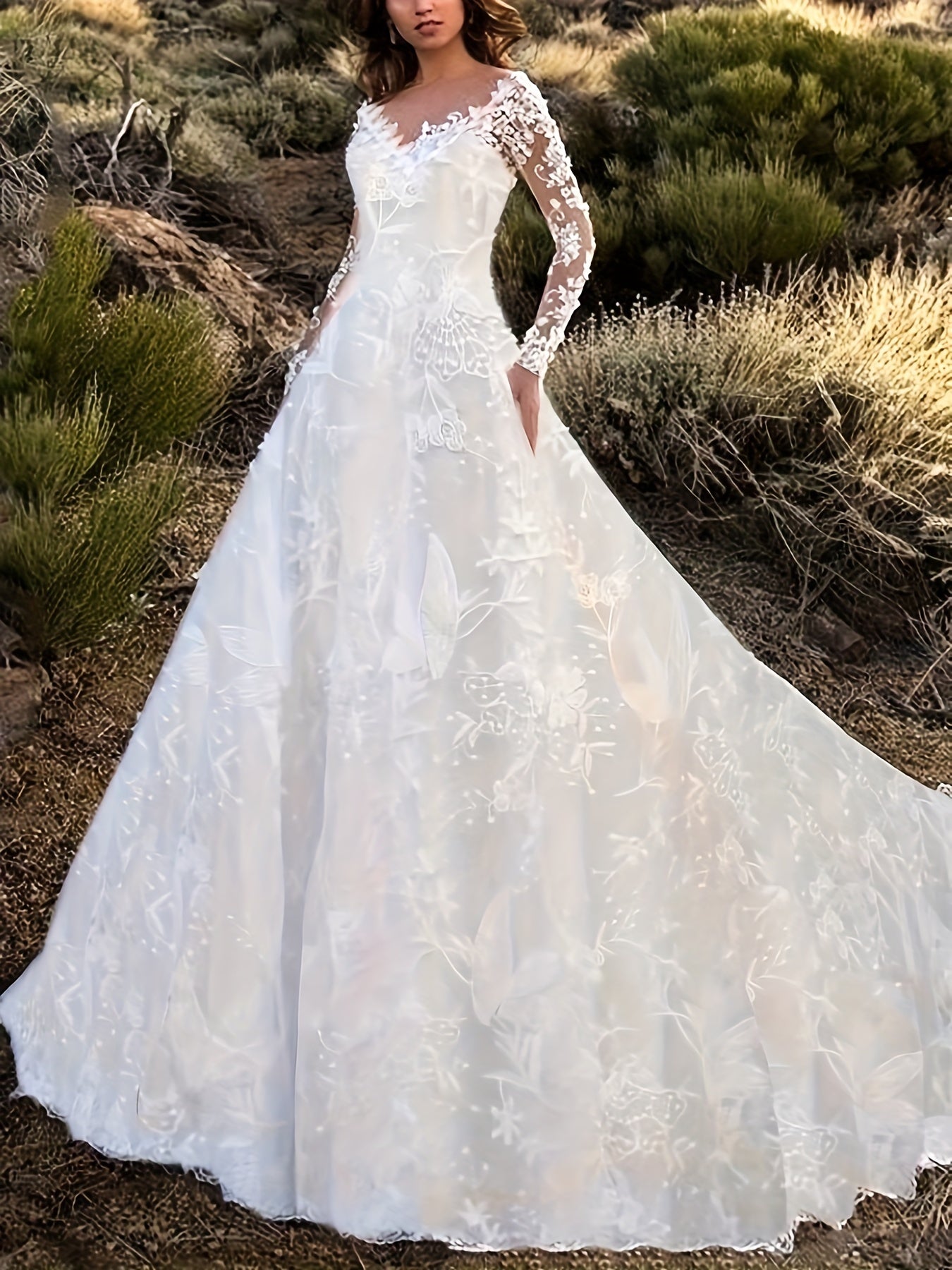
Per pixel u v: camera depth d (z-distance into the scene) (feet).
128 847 8.10
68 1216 7.53
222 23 37.04
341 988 7.14
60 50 24.39
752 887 8.22
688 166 22.07
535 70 30.73
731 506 15.69
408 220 7.82
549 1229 7.17
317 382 7.88
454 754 7.38
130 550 12.25
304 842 7.48
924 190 24.95
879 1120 8.16
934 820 9.93
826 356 16.46
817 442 15.83
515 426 7.88
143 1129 7.77
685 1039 7.52
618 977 7.55
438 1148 7.16
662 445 16.14
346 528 7.59
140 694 12.55
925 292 17.53
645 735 8.05
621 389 16.79
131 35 34.35
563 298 8.02
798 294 18.86
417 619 7.45
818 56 25.98
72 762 11.59
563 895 7.49
